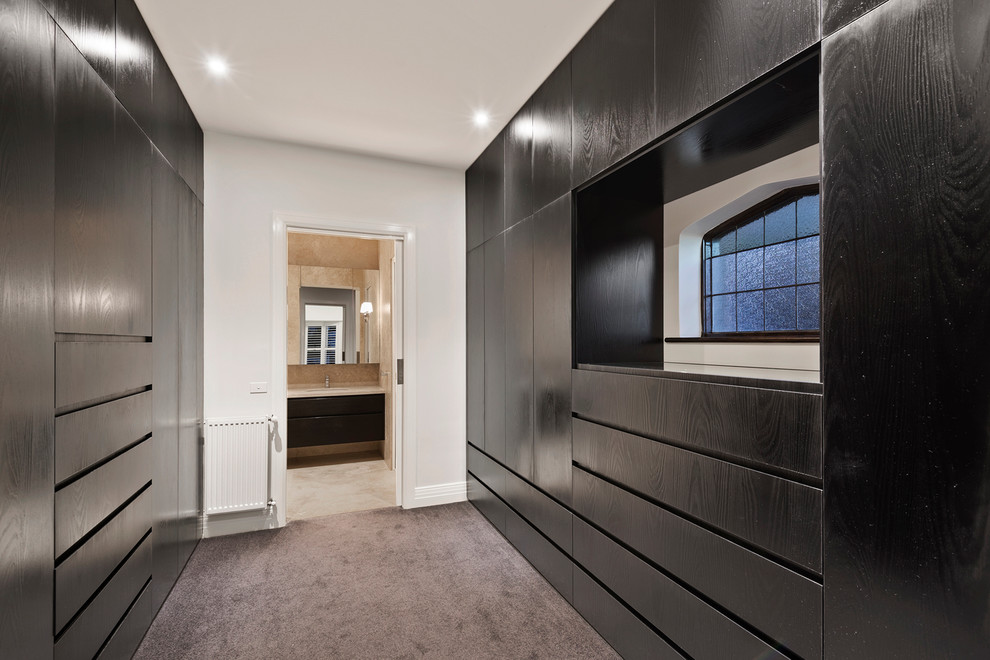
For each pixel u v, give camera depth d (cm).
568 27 211
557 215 240
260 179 323
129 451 180
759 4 130
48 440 125
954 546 89
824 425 113
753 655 132
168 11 197
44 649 123
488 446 331
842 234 109
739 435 138
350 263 537
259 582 246
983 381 86
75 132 139
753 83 133
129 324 179
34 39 118
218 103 275
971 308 87
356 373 541
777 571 125
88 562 148
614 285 237
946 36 90
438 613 220
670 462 165
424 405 365
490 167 329
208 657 188
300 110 285
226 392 312
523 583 247
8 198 109
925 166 94
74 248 138
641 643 177
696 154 181
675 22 161
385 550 285
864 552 105
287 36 216
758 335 210
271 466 320
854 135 106
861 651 105
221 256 312
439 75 250
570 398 228
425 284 368
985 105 84
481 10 200
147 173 200
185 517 259
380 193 355
